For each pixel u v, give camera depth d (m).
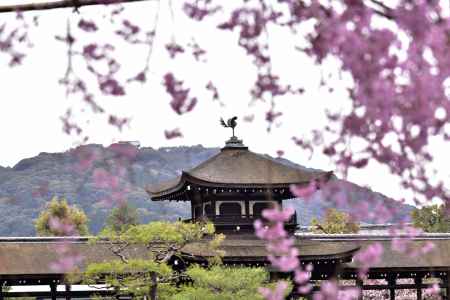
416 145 10.95
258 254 69.12
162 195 77.19
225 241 72.38
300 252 71.44
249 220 73.19
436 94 10.34
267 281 64.56
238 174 73.38
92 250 74.06
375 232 118.81
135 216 120.75
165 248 63.12
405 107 10.51
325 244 76.75
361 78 10.30
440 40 10.09
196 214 77.12
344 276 75.56
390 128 10.89
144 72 11.75
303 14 10.80
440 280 80.06
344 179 11.51
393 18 10.19
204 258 65.69
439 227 103.50
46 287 80.25
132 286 59.03
